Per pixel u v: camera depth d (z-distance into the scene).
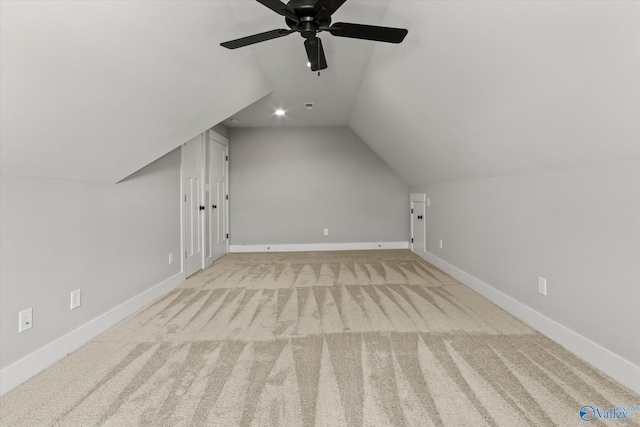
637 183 1.46
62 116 1.49
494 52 1.57
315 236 5.21
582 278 1.78
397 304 2.64
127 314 2.45
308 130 5.15
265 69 2.79
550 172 2.03
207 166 4.18
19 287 1.61
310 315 2.41
